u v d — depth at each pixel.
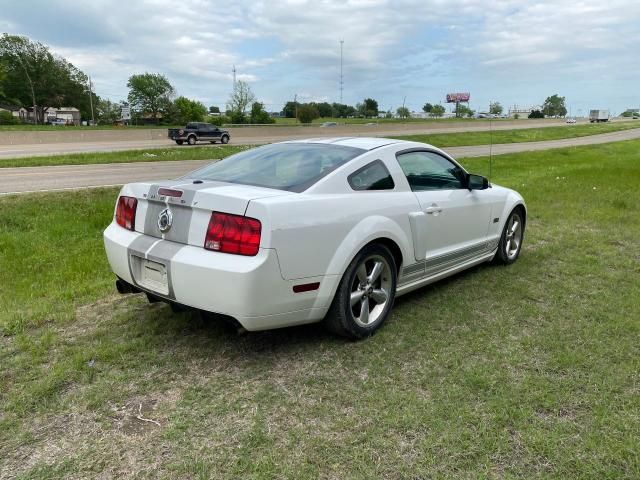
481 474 2.32
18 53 102.31
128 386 3.08
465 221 4.74
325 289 3.37
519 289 4.80
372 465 2.38
